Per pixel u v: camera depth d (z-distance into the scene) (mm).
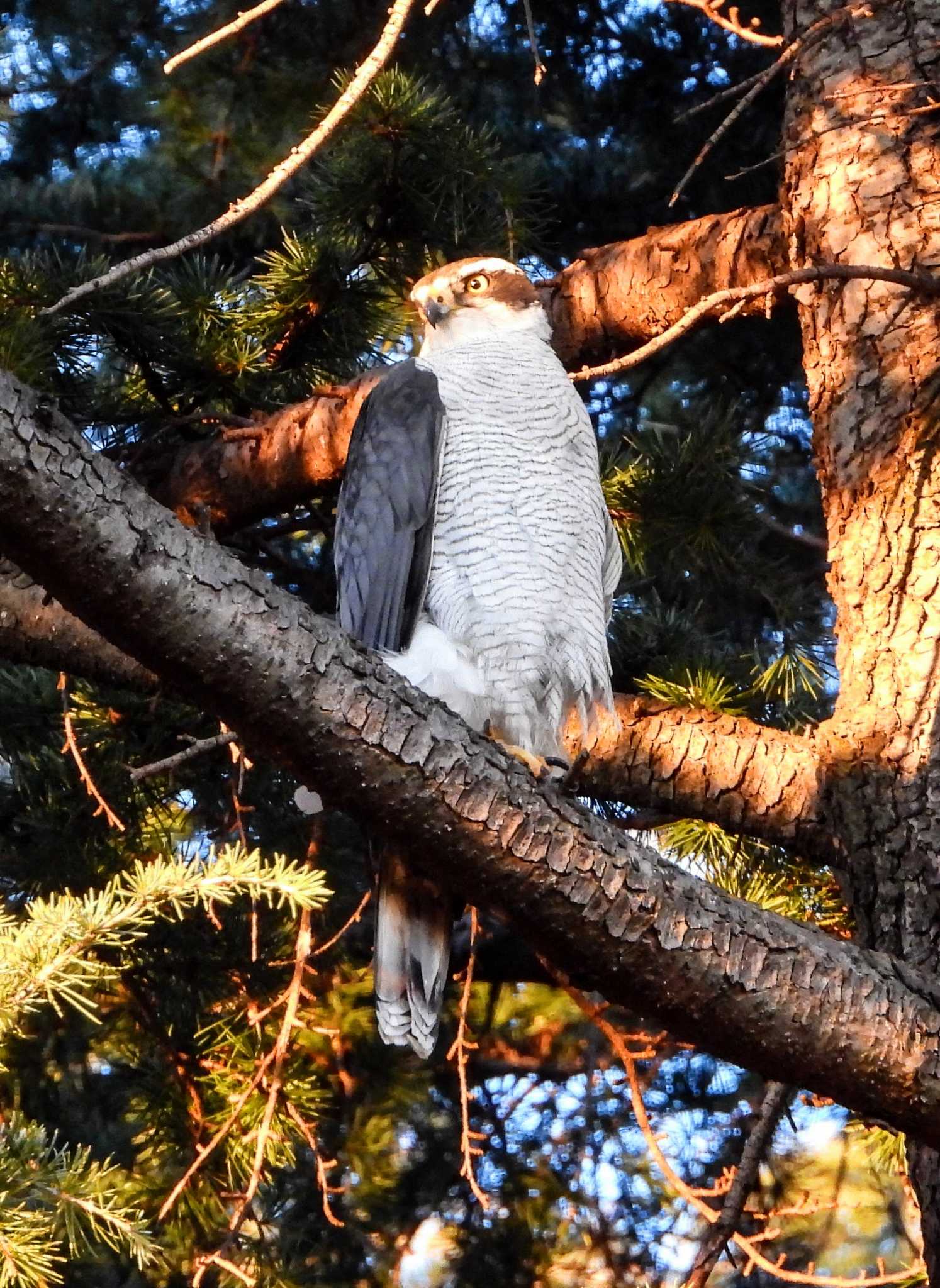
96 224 12008
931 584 7320
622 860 5543
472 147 9672
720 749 8023
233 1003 9992
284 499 9984
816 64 8539
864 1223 11484
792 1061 5734
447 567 8117
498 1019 12102
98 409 10148
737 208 12156
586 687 8094
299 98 11844
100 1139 10477
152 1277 9797
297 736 5223
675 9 11859
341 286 10047
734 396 12141
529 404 8359
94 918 5266
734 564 10203
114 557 4812
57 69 12578
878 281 7902
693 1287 6918
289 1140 9266
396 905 7234
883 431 7668
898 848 6957
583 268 9867
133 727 10039
